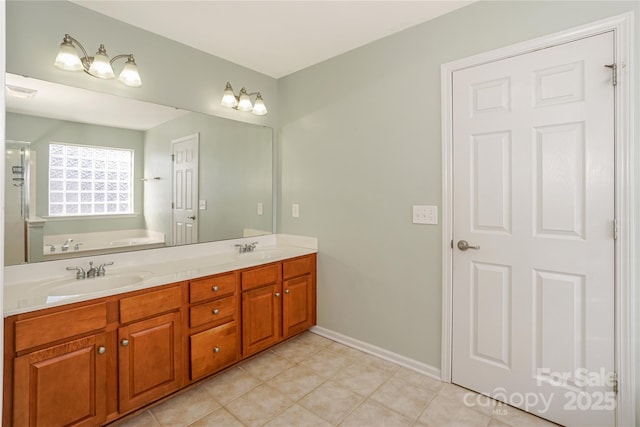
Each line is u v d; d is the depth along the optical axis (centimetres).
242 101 275
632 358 155
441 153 212
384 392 203
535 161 179
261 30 227
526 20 180
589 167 164
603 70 159
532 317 182
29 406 144
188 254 252
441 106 211
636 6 152
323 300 285
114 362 169
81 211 202
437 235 216
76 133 199
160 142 235
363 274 255
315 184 286
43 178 188
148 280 185
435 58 214
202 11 204
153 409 187
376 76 243
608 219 160
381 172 242
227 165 275
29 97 182
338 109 267
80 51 194
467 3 198
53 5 186
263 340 245
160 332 186
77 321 156
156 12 204
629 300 155
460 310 207
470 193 201
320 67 279
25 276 182
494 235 193
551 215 175
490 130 193
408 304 231
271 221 313
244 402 194
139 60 222
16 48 175
